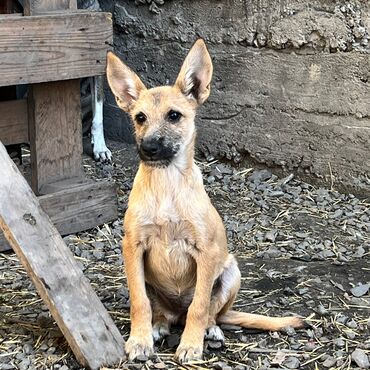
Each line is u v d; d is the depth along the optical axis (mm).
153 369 1229
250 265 1681
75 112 1878
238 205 2037
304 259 1709
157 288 1348
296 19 2086
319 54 2066
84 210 1853
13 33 1666
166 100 1308
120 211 1988
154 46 2432
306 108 2113
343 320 1411
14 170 1312
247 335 1355
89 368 1215
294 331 1356
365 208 1995
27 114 1833
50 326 1370
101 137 2393
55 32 1725
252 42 2191
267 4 2141
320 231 1870
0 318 1407
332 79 2053
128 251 1283
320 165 2119
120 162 2400
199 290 1272
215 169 2279
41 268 1244
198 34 2309
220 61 2266
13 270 1652
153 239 1284
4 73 1673
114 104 2576
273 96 2176
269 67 2166
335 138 2076
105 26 1800
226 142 2301
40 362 1258
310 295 1524
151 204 1265
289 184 2160
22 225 1267
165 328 1343
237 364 1264
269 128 2201
